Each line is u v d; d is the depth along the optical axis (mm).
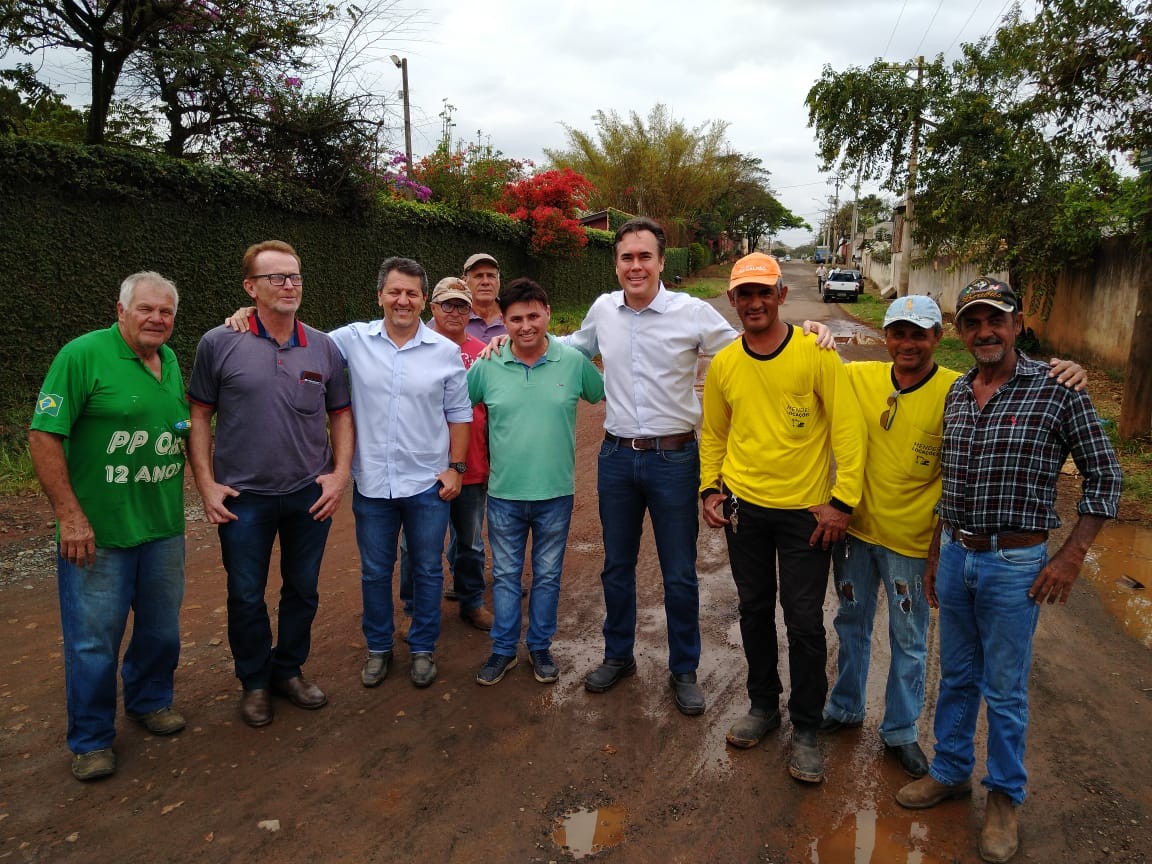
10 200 7312
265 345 3154
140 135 11086
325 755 3102
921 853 2580
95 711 2904
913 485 2850
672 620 3480
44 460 2678
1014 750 2551
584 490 6961
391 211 13406
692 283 36719
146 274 2844
